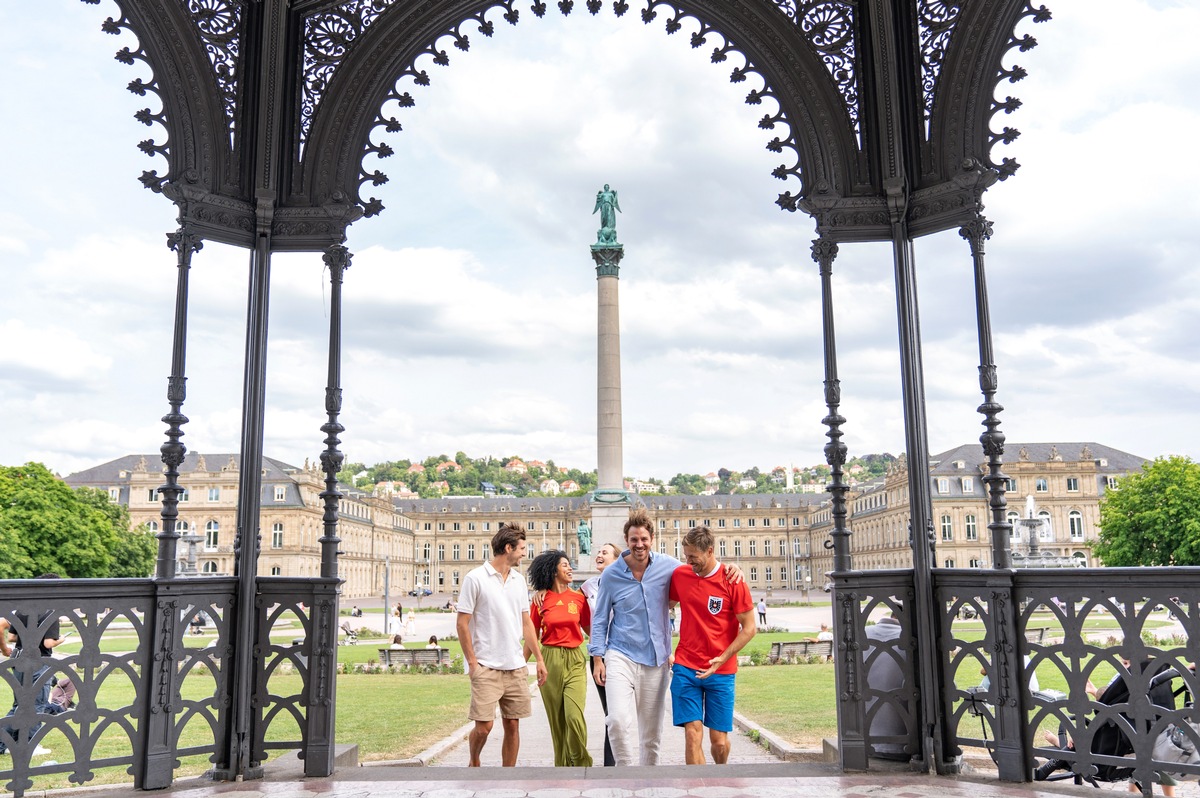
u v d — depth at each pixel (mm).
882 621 5645
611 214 37562
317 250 5594
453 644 28859
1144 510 51625
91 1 5098
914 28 5723
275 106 5590
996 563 4879
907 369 5402
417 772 5055
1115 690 4945
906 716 5109
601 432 36219
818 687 14250
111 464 100312
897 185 5523
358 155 5750
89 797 4566
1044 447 87000
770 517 134750
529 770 5051
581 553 44219
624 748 5305
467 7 5816
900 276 5520
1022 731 4688
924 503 5266
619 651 5566
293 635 27062
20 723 4305
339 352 5488
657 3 5891
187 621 4910
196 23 5379
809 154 5742
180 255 5211
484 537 141250
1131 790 4988
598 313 36875
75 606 4527
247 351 5418
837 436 5391
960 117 5461
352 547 112125
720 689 5434
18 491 50250
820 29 5781
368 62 5773
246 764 5043
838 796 4375
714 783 4645
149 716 4734
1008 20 5336
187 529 87688
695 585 5520
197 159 5336
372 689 15164
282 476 95625
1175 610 4211
